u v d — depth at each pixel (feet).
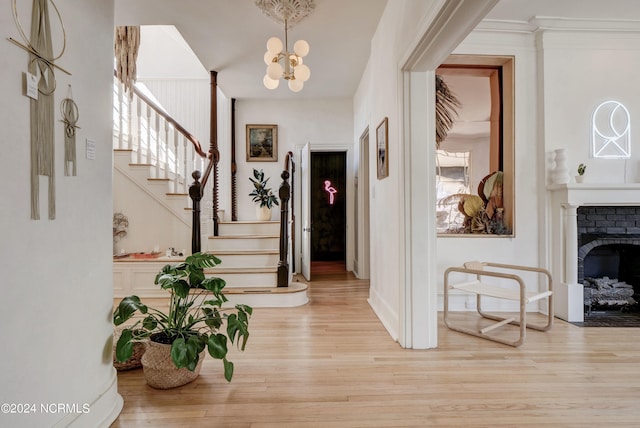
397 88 8.51
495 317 10.55
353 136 18.21
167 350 6.33
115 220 14.60
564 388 6.37
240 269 13.37
